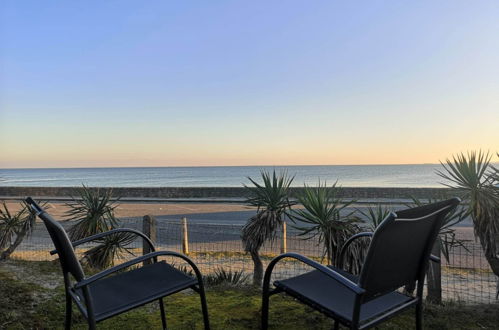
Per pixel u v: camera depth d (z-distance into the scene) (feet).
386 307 6.47
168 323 9.21
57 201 73.00
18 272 13.80
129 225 36.50
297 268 19.99
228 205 66.44
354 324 5.66
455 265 21.83
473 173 11.55
